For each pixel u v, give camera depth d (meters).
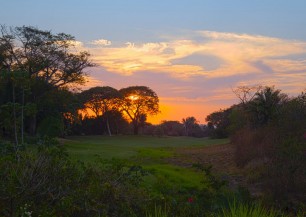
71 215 5.41
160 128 107.12
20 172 5.39
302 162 17.67
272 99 33.75
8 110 13.25
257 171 20.19
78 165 6.51
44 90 56.09
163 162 30.64
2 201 4.98
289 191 13.56
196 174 21.98
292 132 24.72
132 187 6.43
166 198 6.25
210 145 59.69
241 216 5.36
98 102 96.25
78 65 59.72
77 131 92.75
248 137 28.77
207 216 6.12
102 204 5.45
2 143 7.80
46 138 7.71
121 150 38.12
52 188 5.54
